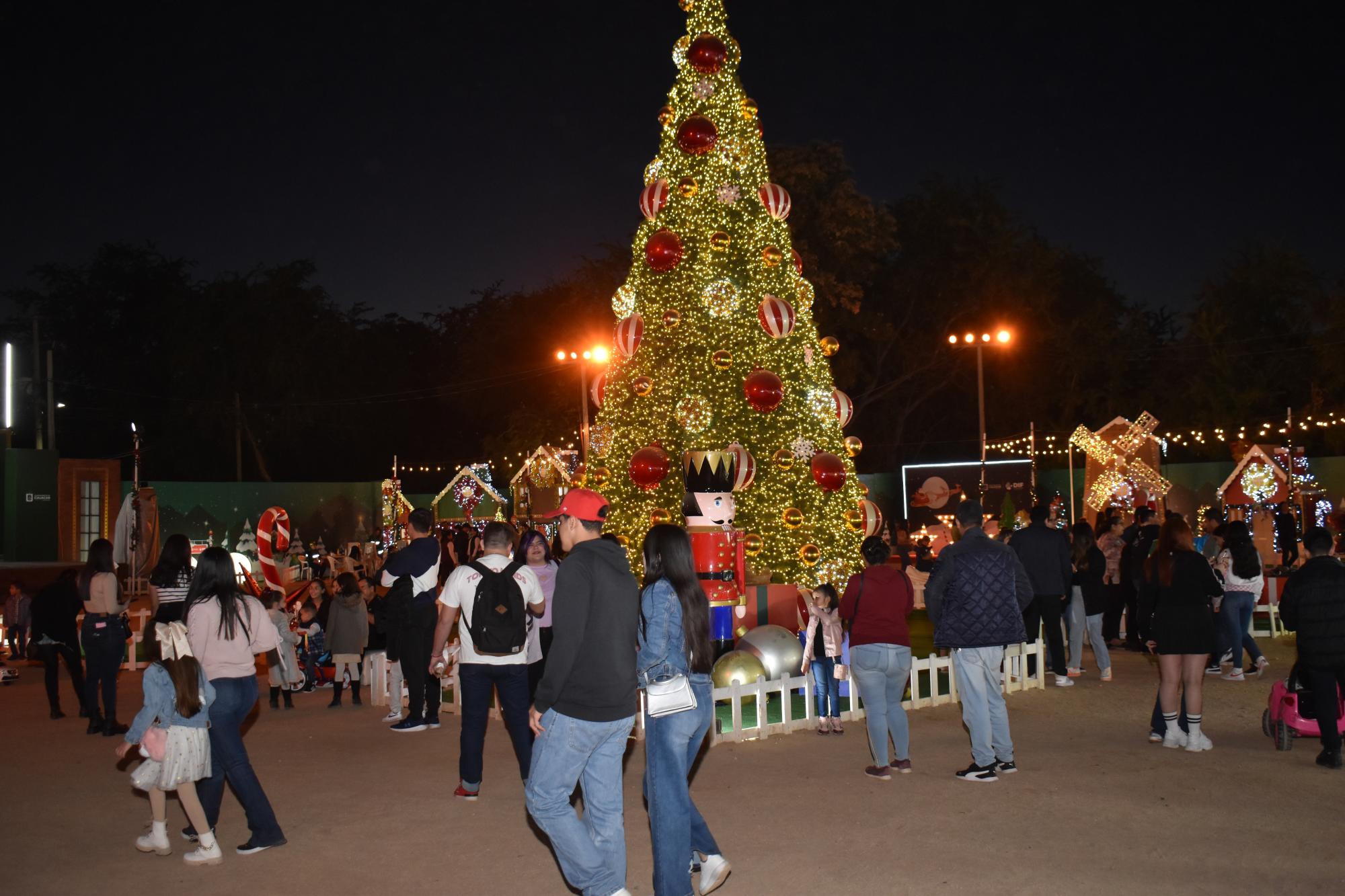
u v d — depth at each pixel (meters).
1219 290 43.62
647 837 7.14
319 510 40.31
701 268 16.41
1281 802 7.56
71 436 47.06
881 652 8.38
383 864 6.61
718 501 12.94
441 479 51.28
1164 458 41.84
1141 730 10.09
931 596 8.38
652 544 6.01
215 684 6.82
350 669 12.95
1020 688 12.39
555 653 5.41
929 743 9.68
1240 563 12.84
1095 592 13.19
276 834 6.95
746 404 16.23
